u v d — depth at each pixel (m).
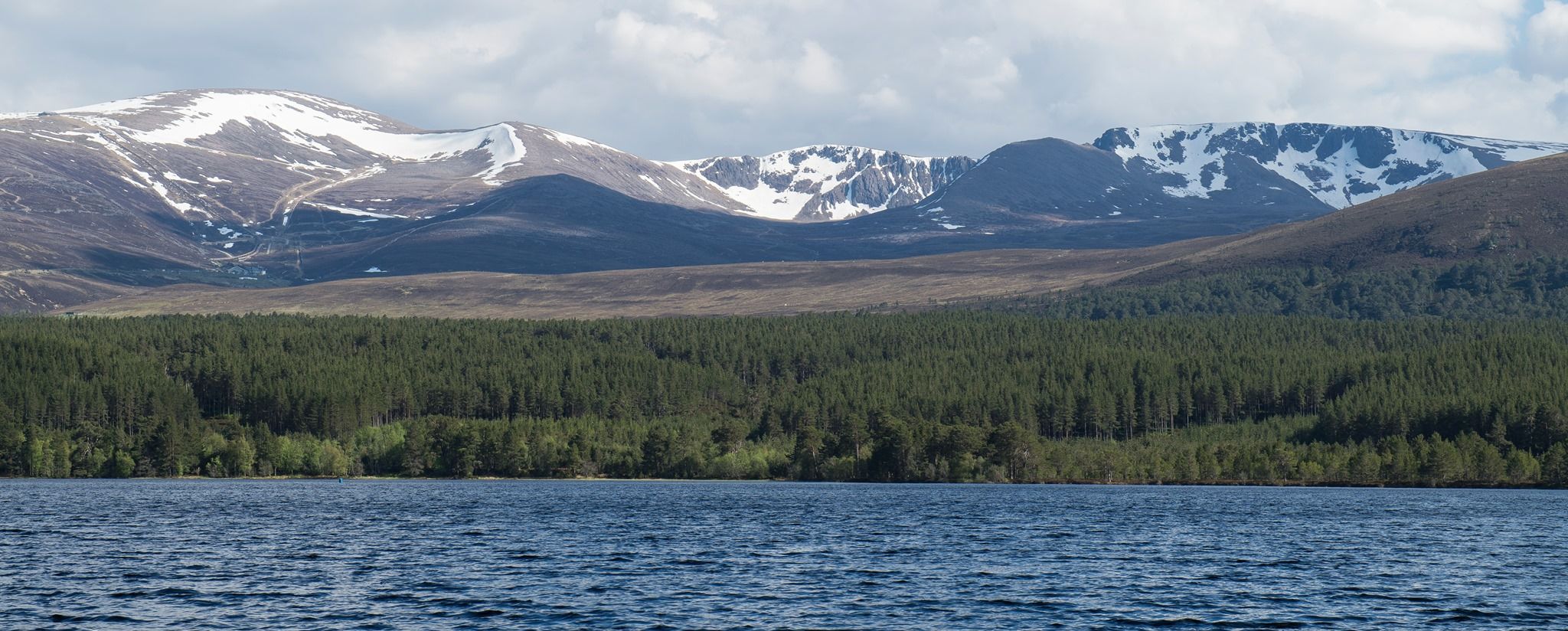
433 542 193.25
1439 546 194.25
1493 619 130.88
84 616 127.75
